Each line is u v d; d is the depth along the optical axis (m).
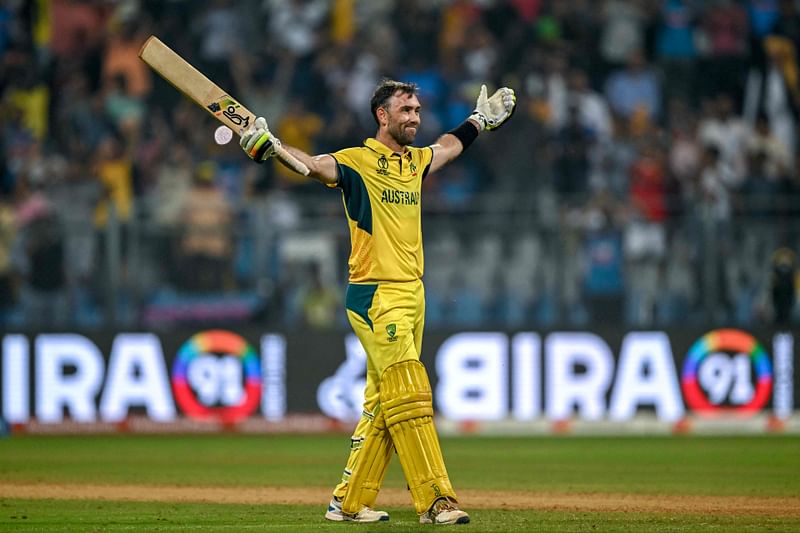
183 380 47.06
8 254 47.97
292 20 64.88
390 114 21.05
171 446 41.97
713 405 47.25
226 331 47.25
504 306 47.97
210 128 59.44
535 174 57.31
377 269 20.72
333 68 62.50
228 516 22.62
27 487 28.77
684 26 64.31
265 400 47.22
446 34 63.81
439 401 47.09
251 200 54.97
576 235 47.69
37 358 46.53
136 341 46.97
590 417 47.06
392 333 20.50
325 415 47.28
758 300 47.84
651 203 49.94
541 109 59.62
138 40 62.78
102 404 46.78
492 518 21.88
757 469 33.28
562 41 63.72
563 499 25.86
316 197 57.00
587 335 47.09
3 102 60.72
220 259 47.72
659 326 47.09
